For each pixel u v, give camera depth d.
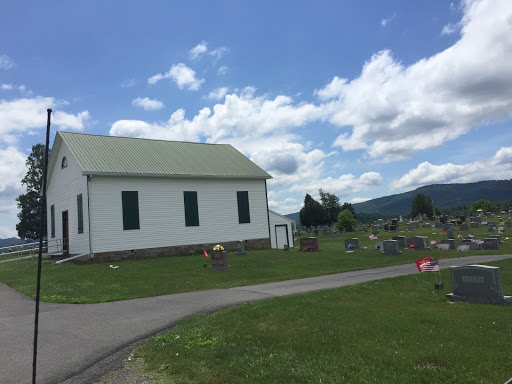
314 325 7.76
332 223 75.19
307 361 5.82
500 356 5.77
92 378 5.58
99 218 23.02
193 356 6.18
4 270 21.08
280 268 19.97
